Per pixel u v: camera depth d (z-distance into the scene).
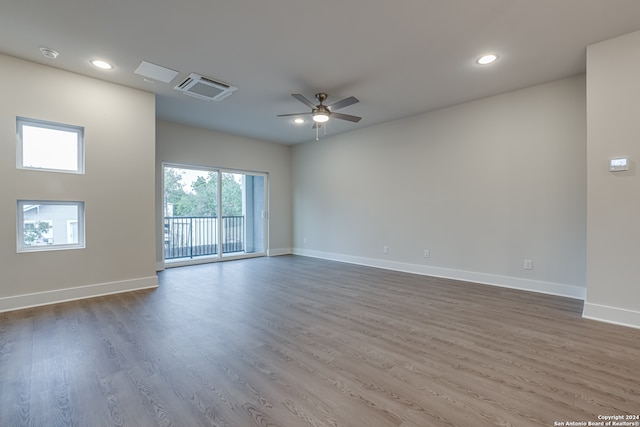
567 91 3.54
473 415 1.50
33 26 2.54
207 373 1.90
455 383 1.79
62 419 1.48
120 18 2.45
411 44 2.85
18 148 3.12
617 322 2.71
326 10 2.36
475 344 2.31
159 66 3.28
